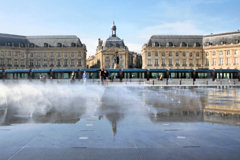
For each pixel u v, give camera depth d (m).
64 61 89.44
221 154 3.72
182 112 7.60
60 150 3.88
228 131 5.10
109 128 5.34
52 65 88.94
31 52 88.69
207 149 3.95
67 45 89.94
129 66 106.12
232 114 7.22
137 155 3.68
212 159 3.53
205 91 19.41
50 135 4.75
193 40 89.12
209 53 86.31
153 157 3.60
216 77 51.62
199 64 87.44
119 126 5.54
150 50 87.06
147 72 50.19
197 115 7.04
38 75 51.41
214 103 10.19
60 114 7.19
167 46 87.12
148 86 29.17
